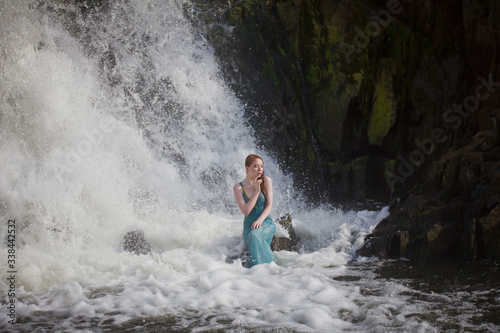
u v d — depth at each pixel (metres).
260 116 8.95
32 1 7.78
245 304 3.99
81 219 6.23
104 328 3.51
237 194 5.47
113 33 8.54
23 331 3.46
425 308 3.80
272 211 7.83
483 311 3.72
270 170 8.69
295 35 9.45
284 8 9.50
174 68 8.74
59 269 4.95
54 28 8.03
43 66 7.55
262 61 9.10
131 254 5.62
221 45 9.06
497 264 5.28
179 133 8.49
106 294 4.35
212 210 7.84
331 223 6.93
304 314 3.62
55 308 4.00
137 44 8.67
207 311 3.84
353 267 5.25
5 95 7.14
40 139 7.21
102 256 5.44
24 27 7.55
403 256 5.72
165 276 4.81
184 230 6.15
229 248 5.82
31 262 4.91
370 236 6.14
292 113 9.05
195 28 9.09
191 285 4.57
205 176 8.34
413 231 5.89
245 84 9.03
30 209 6.05
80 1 8.37
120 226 6.45
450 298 4.07
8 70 7.23
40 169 6.78
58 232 5.83
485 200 5.68
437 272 4.98
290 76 9.12
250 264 5.36
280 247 5.83
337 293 4.15
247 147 8.74
